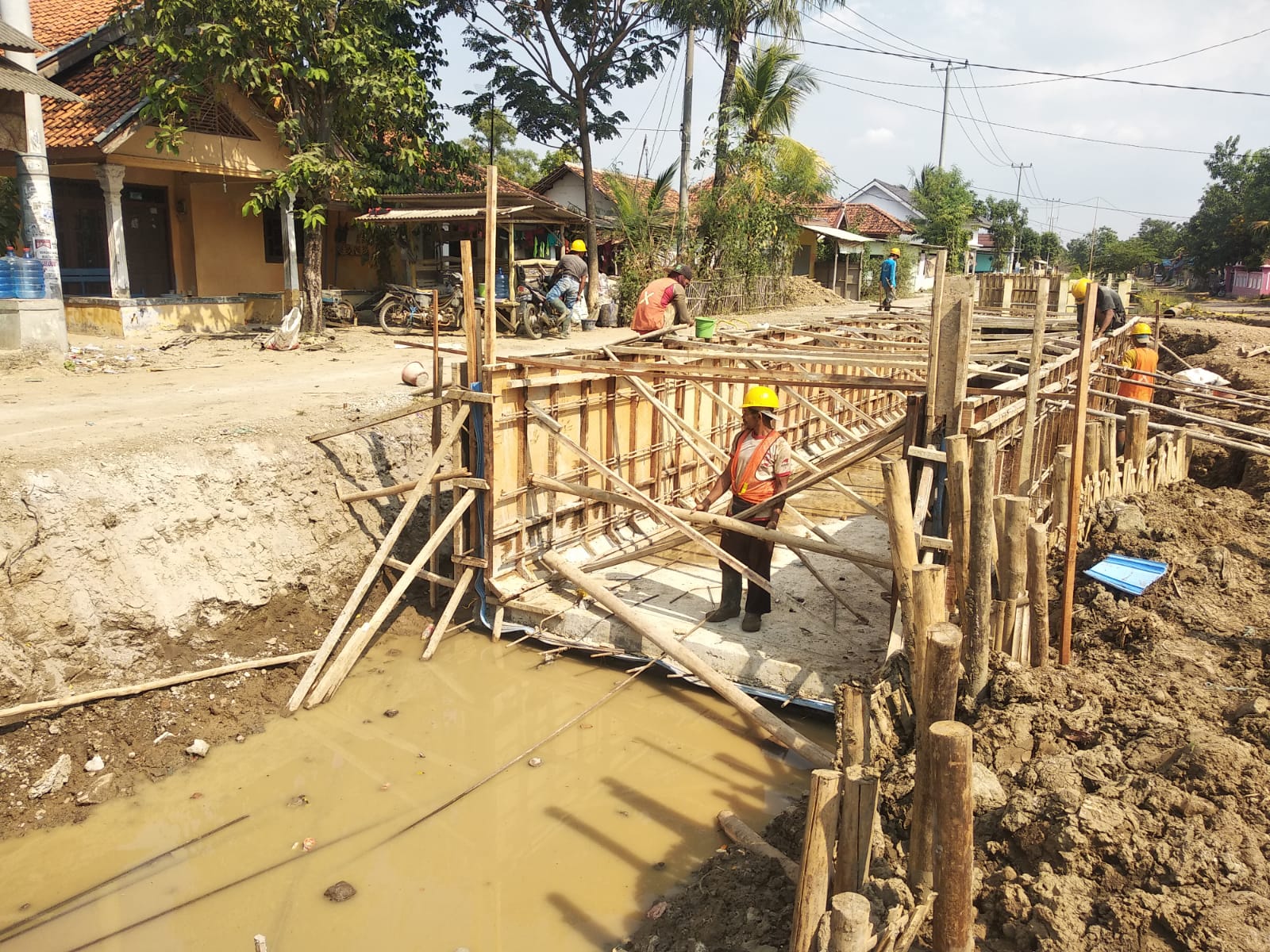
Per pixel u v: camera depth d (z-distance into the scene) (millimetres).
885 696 4691
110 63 15969
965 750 2990
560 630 7422
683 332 12328
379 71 15062
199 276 17328
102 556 6191
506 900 4809
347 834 5305
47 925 4535
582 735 6320
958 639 3342
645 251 21250
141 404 9180
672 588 8023
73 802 5371
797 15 22172
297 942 4500
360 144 16844
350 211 19453
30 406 8906
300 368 12242
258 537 7184
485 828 5383
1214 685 4844
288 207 16266
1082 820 3705
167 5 13125
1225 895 3391
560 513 8383
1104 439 8141
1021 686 4691
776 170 25781
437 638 7348
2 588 5637
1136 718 4453
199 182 16984
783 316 23203
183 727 6027
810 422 13109
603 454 8906
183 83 13945
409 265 18875
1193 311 28875
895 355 7496
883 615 7379
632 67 21797
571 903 4785
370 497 7816
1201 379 12648
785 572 8391
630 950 4352
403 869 5043
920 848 3598
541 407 7820
